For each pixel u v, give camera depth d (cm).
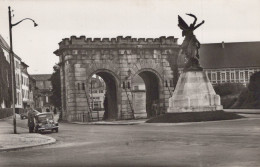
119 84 5766
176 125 3469
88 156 1587
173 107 4138
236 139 1977
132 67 5819
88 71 5653
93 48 5659
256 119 3612
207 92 4078
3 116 6669
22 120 6091
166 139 2173
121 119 5581
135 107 5731
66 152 1783
